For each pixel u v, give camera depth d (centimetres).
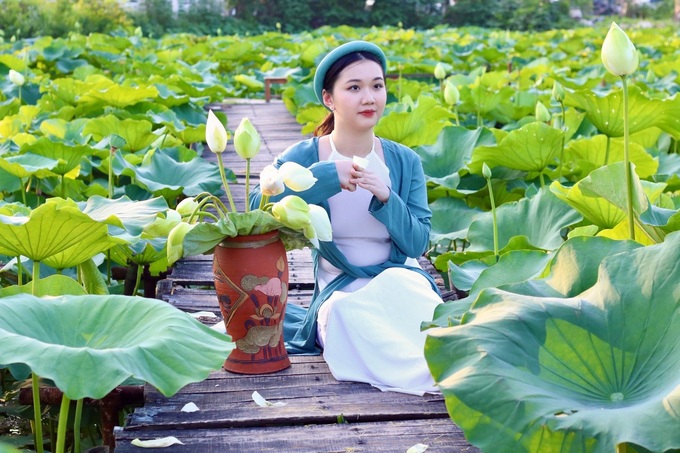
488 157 494
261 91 1345
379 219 317
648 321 225
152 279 465
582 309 229
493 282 307
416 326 308
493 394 204
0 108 780
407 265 335
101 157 590
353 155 334
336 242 334
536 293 249
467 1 3170
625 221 335
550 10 3206
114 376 219
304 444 264
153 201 337
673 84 994
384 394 298
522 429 197
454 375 212
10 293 309
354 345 308
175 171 523
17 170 473
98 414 347
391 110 726
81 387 215
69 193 535
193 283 439
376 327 306
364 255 333
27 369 280
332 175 313
